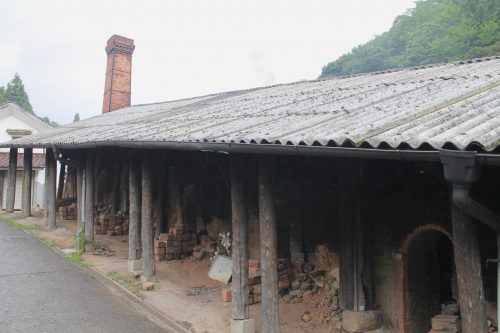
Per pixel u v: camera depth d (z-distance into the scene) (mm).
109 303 8336
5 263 10719
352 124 4996
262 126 6234
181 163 11172
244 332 6684
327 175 8039
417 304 6969
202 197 11602
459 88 6168
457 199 3387
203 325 7238
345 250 7219
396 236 6906
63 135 14219
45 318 7418
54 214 15188
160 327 7297
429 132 3918
